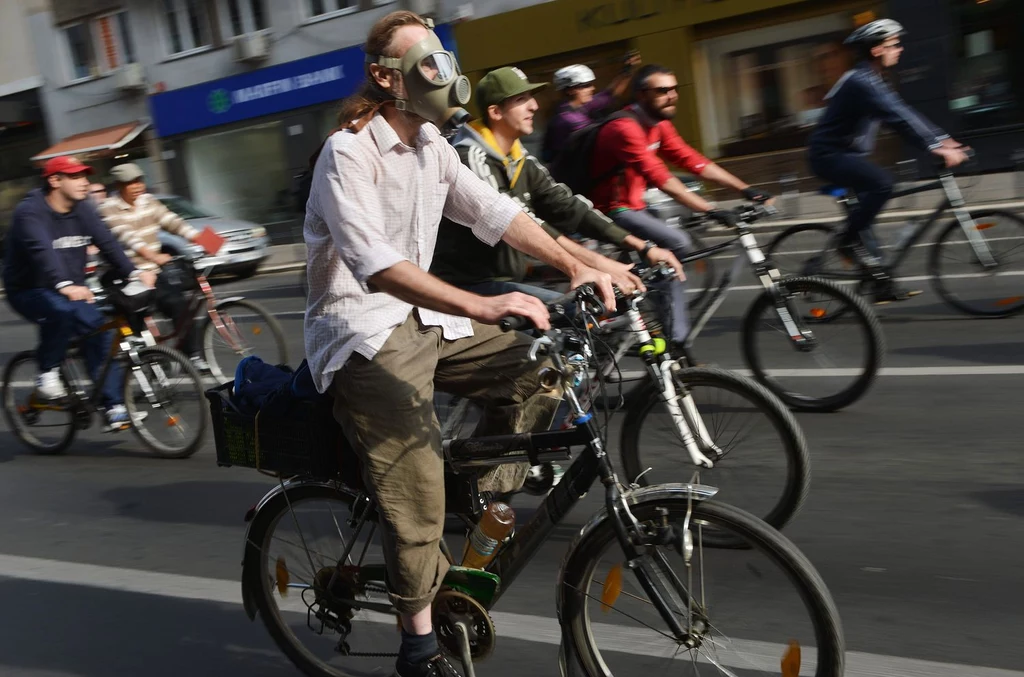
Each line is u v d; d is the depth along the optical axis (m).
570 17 17.88
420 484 2.79
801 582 2.51
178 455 6.14
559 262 2.93
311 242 2.72
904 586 3.49
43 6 25.56
